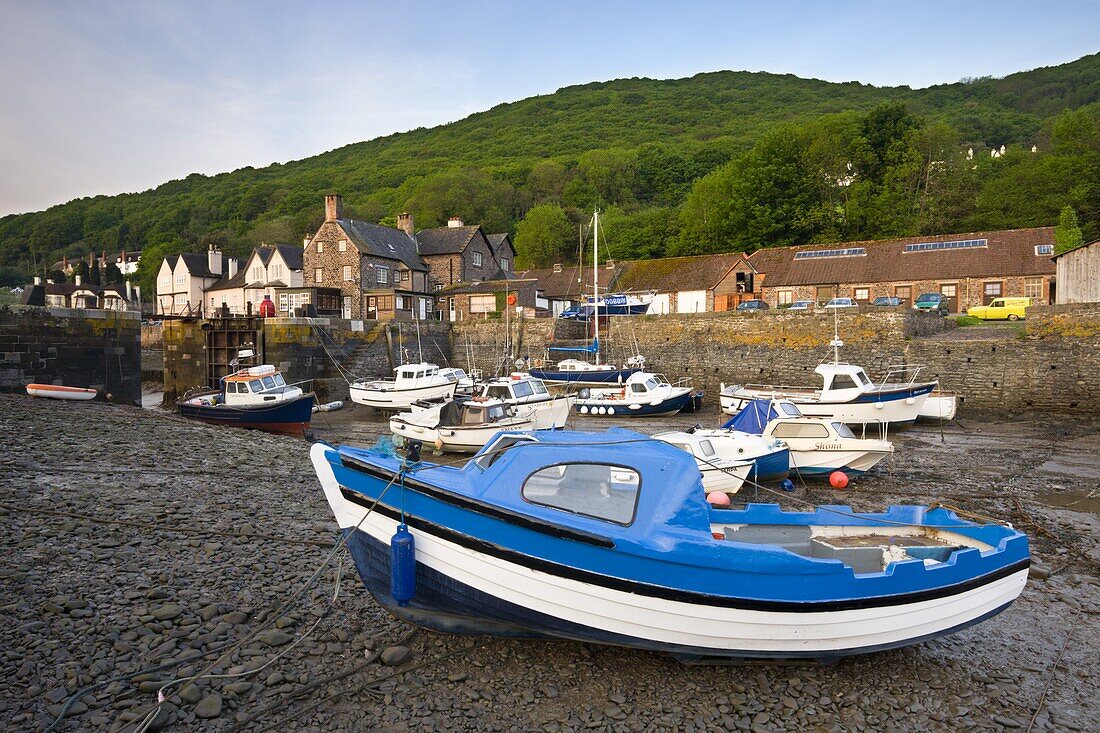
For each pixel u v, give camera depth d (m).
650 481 5.65
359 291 43.59
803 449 14.40
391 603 6.11
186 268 64.38
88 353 22.59
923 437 20.30
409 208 87.69
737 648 5.56
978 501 12.60
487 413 18.22
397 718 5.01
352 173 141.25
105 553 7.68
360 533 6.25
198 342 30.58
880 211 50.19
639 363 30.84
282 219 99.75
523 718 5.10
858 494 13.29
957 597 6.04
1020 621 7.33
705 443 12.88
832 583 5.51
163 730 4.64
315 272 44.88
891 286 36.91
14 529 8.16
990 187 52.62
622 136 142.50
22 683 4.99
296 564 7.87
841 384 21.66
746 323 30.38
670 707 5.32
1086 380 22.59
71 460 12.45
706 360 31.12
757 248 53.50
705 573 5.36
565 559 5.40
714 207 57.31
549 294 48.53
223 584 7.12
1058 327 23.17
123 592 6.66
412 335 35.44
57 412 17.80
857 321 27.56
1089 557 9.41
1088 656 6.51
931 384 21.39
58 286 73.31
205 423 19.84
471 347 37.81
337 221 44.19
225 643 5.86
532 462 5.85
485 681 5.60
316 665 5.66
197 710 4.85
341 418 26.61
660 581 5.34
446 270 50.19
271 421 20.75
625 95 183.25
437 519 5.83
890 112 55.94
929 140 53.78
